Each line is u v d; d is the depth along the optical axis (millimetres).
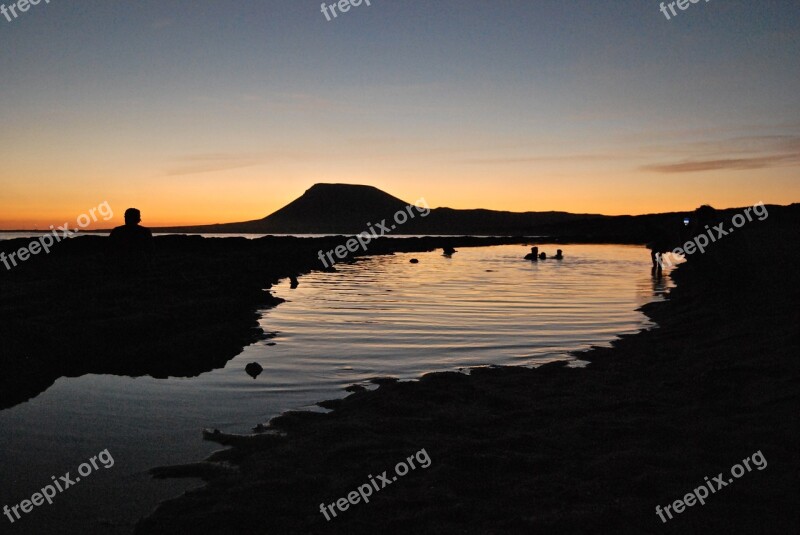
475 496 4367
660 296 16125
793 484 4352
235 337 10430
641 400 6379
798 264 16219
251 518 4129
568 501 4246
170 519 4148
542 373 7820
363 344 10062
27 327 8828
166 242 32812
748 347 8031
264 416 6406
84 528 4125
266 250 33562
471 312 13594
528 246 54188
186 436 5797
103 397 7047
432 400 6668
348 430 5723
